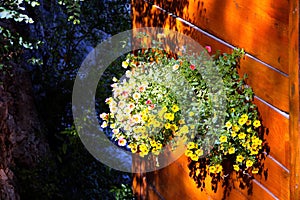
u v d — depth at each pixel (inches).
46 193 137.9
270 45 74.1
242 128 79.7
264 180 78.7
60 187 147.9
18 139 137.9
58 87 169.2
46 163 144.3
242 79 80.7
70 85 169.0
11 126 135.9
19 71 149.9
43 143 147.9
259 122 77.4
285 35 70.9
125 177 158.7
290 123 70.7
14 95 141.9
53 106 167.2
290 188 71.8
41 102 167.2
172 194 106.8
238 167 80.9
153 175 114.8
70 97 168.7
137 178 123.6
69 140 162.6
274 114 74.9
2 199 122.2
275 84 74.0
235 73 82.0
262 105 77.4
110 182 157.4
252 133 78.8
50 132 165.0
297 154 70.0
